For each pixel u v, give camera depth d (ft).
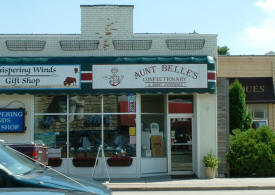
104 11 53.57
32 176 19.34
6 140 51.90
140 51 53.42
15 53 52.95
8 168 19.42
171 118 55.11
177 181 49.49
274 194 41.32
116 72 51.49
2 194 13.33
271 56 76.95
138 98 52.95
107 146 53.01
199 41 53.62
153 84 51.52
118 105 53.31
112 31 53.42
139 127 53.16
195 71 51.72
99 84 51.37
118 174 52.47
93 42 53.11
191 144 55.06
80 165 52.11
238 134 57.93
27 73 51.03
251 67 76.84
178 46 53.52
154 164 54.24
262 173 54.39
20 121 51.88
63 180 19.75
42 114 52.75
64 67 51.34
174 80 51.60
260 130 56.59
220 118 54.49
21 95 52.34
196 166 53.67
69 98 53.16
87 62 51.39
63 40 53.01
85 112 53.21
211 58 52.39
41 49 53.01
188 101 55.36
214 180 50.29
